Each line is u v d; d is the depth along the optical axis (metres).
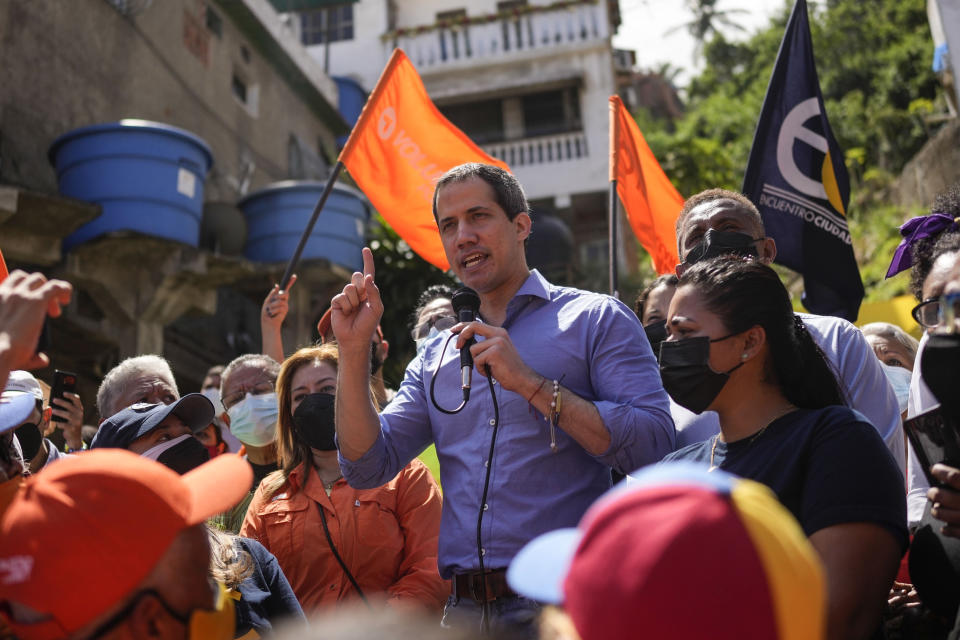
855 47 27.38
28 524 1.52
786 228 4.61
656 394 2.75
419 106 5.36
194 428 3.39
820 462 2.16
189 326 11.48
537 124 21.20
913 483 2.77
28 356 1.90
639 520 1.22
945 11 6.72
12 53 8.78
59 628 1.50
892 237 16.08
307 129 15.33
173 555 1.58
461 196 2.99
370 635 1.27
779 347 2.35
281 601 2.86
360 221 10.99
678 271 3.53
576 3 21.23
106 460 1.63
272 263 10.52
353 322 2.81
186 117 11.61
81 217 7.99
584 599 1.22
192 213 8.95
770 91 4.75
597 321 2.84
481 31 21.44
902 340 4.03
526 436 2.76
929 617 2.45
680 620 1.15
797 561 1.20
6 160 8.59
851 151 22.83
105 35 10.16
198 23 12.11
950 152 15.17
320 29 22.05
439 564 2.85
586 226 21.02
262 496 3.65
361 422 2.83
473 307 2.92
